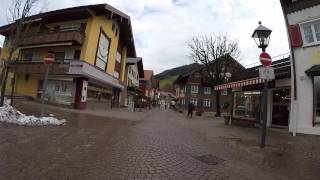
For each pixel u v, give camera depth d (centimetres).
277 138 1051
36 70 2270
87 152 642
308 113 1148
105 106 2862
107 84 2852
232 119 1723
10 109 1036
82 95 2200
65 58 2375
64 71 2141
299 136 1131
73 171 486
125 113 2420
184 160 634
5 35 2817
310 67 1167
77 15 2328
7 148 608
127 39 3347
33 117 1041
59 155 593
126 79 3928
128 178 471
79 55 2300
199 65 3512
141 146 766
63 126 1041
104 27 2550
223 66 3272
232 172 558
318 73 1119
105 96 2936
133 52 3762
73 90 2220
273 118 1481
